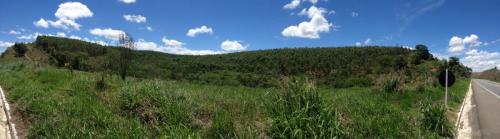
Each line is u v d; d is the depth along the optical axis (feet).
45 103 28.30
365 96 47.55
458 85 111.45
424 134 27.96
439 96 57.06
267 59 246.27
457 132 31.22
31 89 35.42
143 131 21.88
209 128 22.93
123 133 21.08
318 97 24.81
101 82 37.68
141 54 176.55
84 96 31.99
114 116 25.26
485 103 59.93
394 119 28.25
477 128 35.01
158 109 25.54
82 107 27.22
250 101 30.17
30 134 22.34
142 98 27.53
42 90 35.01
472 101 63.98
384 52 262.67
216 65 206.28
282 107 24.43
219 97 31.94
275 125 22.07
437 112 30.35
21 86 38.19
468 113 46.24
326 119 22.41
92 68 73.67
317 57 252.83
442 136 29.27
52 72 50.96
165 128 21.85
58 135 21.08
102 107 27.14
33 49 171.01
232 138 21.11
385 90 52.11
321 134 20.94
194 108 26.32
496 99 69.00
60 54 143.74
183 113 24.48
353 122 26.48
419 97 49.90
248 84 74.08
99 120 24.02
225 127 22.44
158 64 162.40
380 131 25.41
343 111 29.32
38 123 23.43
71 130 21.83
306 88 25.12
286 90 25.89
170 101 26.76
